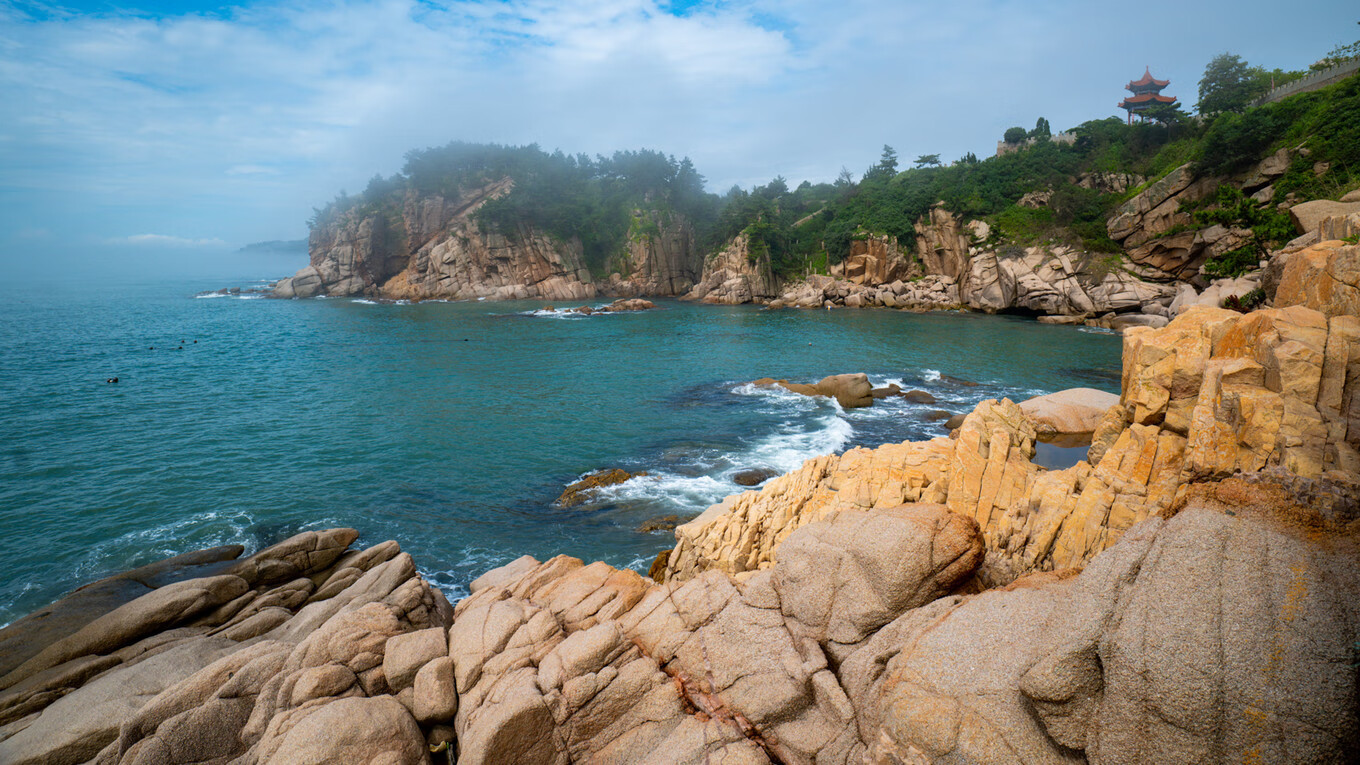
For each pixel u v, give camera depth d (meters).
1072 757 6.08
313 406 43.22
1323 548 5.73
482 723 9.42
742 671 9.41
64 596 18.92
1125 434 13.70
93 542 23.69
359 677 11.23
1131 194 85.19
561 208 139.00
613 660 10.08
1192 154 75.56
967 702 6.60
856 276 113.56
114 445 34.69
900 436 34.97
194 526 24.97
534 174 160.62
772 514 17.09
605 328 85.75
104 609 18.20
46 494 27.89
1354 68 63.59
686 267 155.38
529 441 35.19
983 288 92.56
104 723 11.45
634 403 43.81
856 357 60.47
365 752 9.48
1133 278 77.81
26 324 87.44
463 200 156.50
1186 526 6.29
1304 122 62.53
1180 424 12.51
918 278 105.25
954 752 6.48
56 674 14.26
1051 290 83.25
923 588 8.96
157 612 16.42
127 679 12.90
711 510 19.88
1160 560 6.16
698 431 36.72
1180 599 5.80
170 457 32.84
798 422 38.28
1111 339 66.62
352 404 43.78
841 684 8.73
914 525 9.28
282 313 105.62
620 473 29.27
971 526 9.31
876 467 16.89
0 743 11.10
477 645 11.25
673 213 155.50
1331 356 9.91
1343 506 5.98
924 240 104.62
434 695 10.63
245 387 49.00
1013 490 14.42
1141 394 13.30
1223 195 66.00
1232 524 6.12
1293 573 5.63
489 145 178.00
